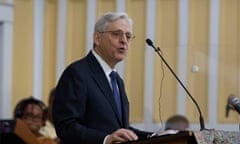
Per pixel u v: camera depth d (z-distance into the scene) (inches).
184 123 396.2
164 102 405.4
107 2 521.7
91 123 234.4
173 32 510.3
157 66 463.2
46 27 527.2
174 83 397.4
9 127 276.8
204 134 188.2
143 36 510.3
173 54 442.9
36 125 386.0
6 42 510.0
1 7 508.7
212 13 507.5
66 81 236.5
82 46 520.7
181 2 510.9
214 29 505.7
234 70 442.9
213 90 433.7
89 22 520.1
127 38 240.8
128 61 481.4
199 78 426.9
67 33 523.5
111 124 235.0
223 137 191.2
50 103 416.2
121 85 249.3
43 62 524.7
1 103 505.7
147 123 442.3
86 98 234.8
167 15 512.7
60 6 525.3
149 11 513.7
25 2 522.3
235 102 247.8
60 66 521.7
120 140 211.6
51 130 397.4
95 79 238.7
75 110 231.3
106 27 239.8
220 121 437.4
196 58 436.8
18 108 388.2
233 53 453.4
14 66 514.3
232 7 506.9
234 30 503.8
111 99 238.7
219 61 443.2
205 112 430.6
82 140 221.9
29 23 522.0
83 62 242.2
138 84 468.4
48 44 526.0
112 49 239.1
